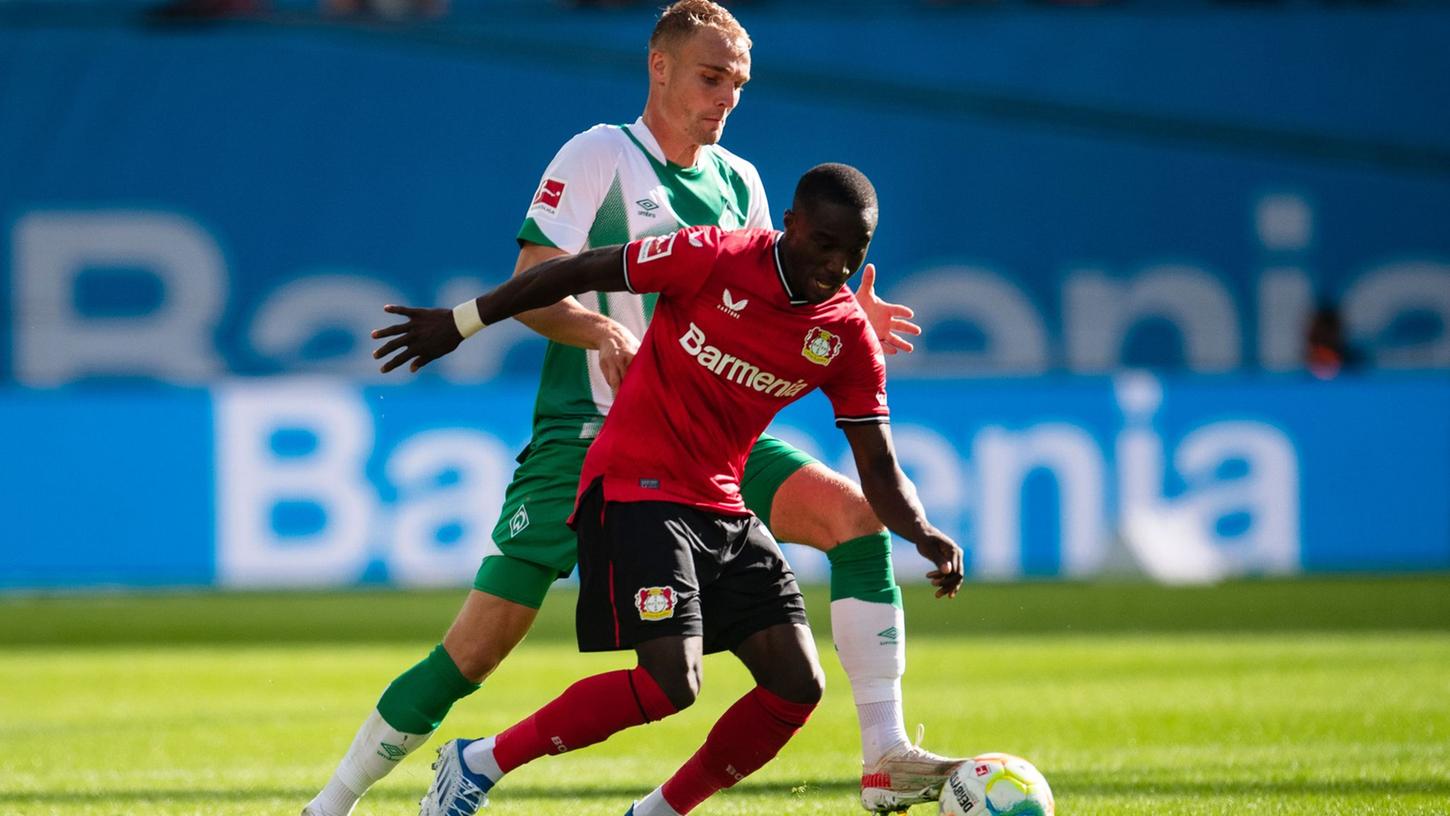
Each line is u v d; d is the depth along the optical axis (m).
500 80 64.62
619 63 64.69
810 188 12.96
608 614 13.63
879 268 65.38
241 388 45.44
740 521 14.10
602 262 13.66
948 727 23.64
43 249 63.66
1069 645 35.78
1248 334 64.88
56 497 45.44
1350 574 48.94
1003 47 65.25
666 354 13.72
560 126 64.75
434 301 64.44
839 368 13.78
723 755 14.29
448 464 45.19
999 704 26.22
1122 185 65.19
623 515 13.58
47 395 45.62
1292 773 18.98
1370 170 65.00
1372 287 64.94
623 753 21.84
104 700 28.22
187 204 64.06
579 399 15.37
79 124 63.94
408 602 44.94
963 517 46.16
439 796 14.10
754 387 13.67
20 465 45.50
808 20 65.38
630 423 13.78
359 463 45.19
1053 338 64.81
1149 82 65.25
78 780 19.64
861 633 15.12
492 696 28.27
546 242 15.58
